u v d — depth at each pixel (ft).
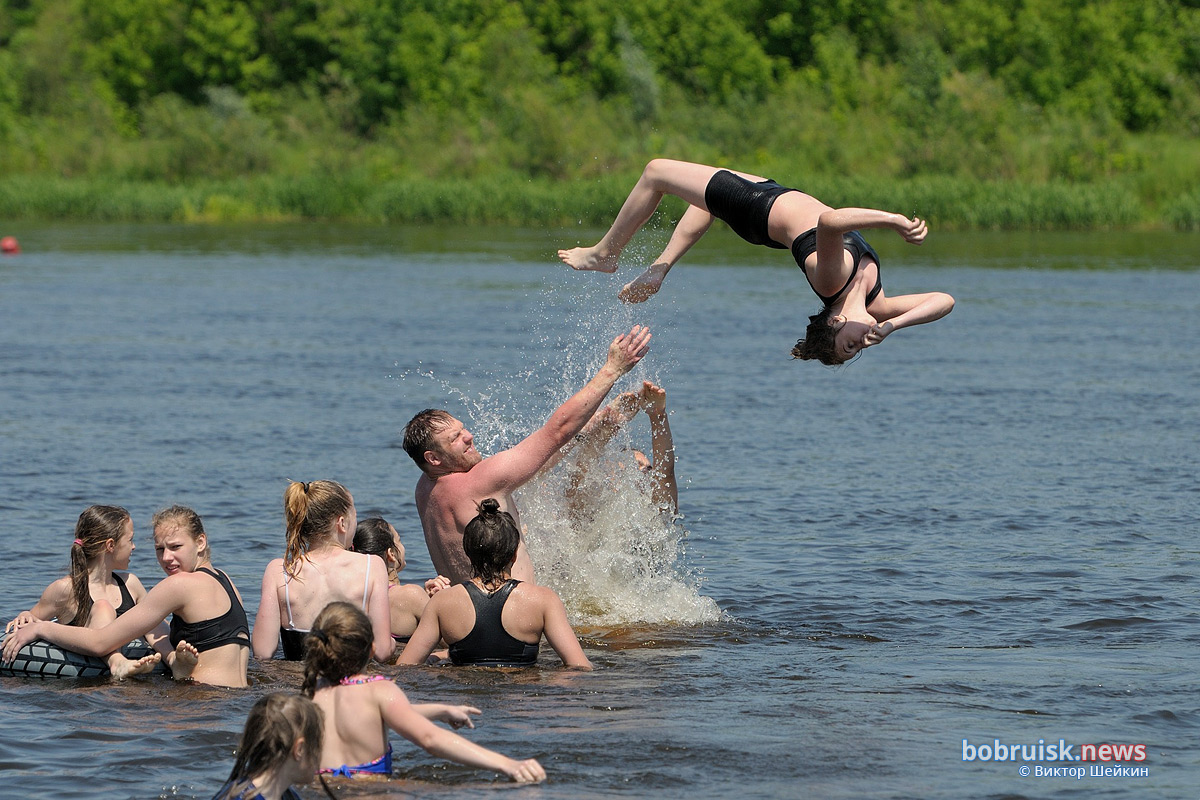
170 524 66.90
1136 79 614.34
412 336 215.92
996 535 101.14
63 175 597.93
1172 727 58.59
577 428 75.31
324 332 220.64
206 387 168.76
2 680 66.44
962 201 452.76
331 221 517.55
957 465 127.95
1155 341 215.51
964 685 65.36
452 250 385.29
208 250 384.47
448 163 568.00
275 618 70.74
